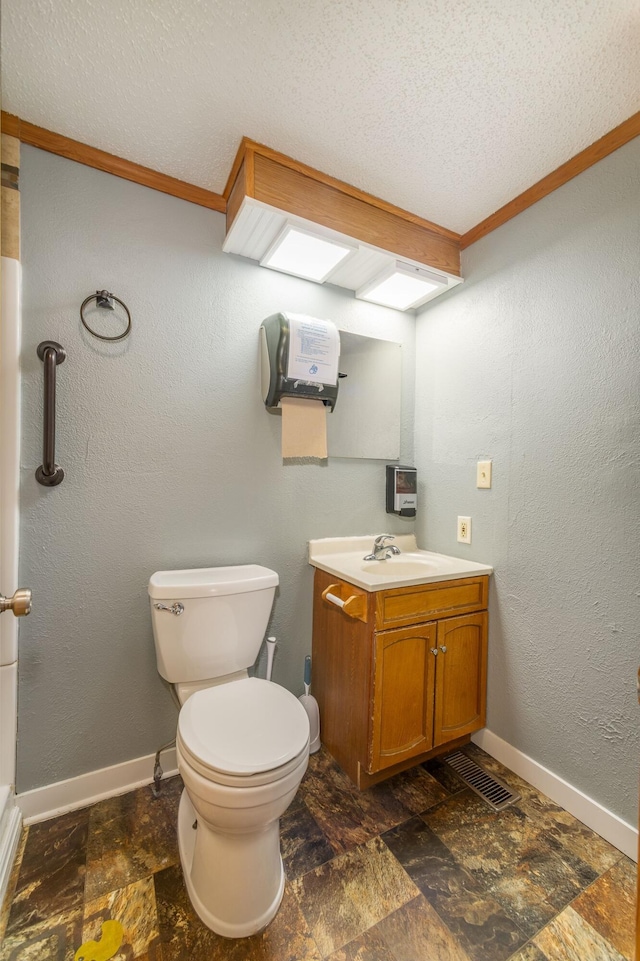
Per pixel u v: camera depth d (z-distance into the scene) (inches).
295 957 37.9
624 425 49.9
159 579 56.6
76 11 38.0
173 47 41.5
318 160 56.5
